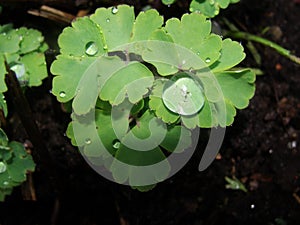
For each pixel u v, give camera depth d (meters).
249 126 0.30
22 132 0.29
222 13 0.31
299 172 0.30
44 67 0.27
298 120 0.31
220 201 0.30
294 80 0.31
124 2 0.29
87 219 0.29
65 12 0.30
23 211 0.29
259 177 0.30
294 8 0.33
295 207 0.30
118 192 0.29
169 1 0.27
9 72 0.25
